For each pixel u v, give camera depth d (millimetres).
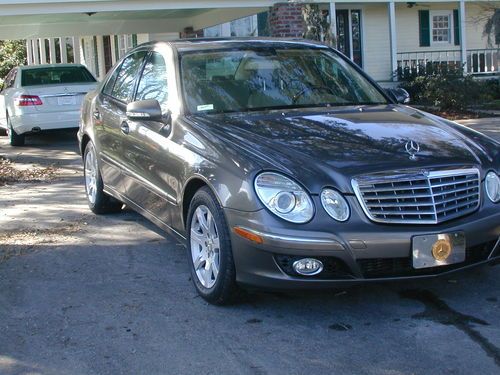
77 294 4750
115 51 22344
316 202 3889
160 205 5180
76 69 12914
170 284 4906
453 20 22047
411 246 3891
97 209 6938
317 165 4020
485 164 4328
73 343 3951
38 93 11688
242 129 4566
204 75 5273
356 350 3766
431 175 4023
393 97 5832
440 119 5148
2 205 7590
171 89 5176
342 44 21141
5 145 12703
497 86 19156
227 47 5633
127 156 5758
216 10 15344
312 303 4469
